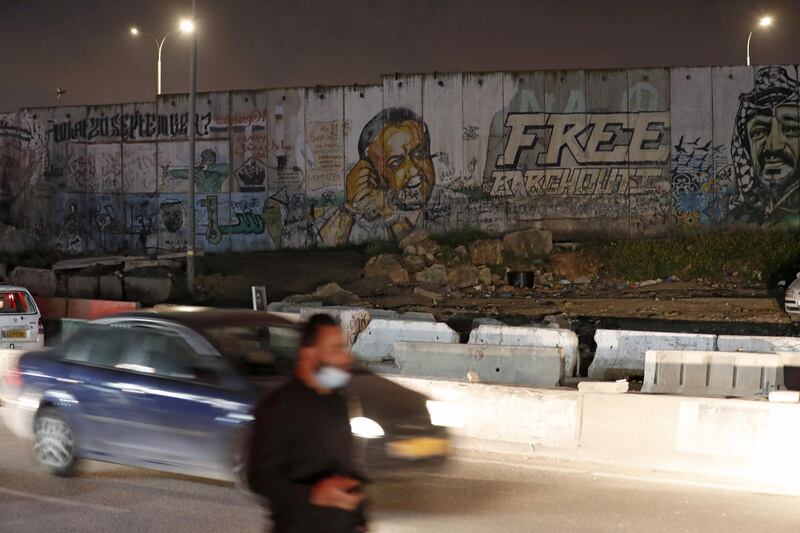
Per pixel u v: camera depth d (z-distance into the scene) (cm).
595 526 737
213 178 3934
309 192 3856
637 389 1356
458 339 1567
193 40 2781
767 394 1167
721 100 3578
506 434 1060
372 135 3797
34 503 788
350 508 383
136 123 4034
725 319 2269
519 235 3378
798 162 3538
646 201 3612
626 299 2673
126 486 852
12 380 934
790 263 3045
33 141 4175
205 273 3291
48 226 4150
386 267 3153
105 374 852
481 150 3709
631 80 3625
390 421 728
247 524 722
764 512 794
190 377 789
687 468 955
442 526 727
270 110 3888
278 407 392
